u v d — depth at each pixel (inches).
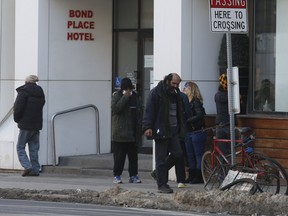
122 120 1524.4
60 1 1812.3
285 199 1195.3
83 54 1852.9
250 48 1587.1
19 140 1708.9
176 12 1567.4
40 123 1715.1
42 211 1194.0
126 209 1230.9
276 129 1475.1
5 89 1939.0
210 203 1231.5
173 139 1382.9
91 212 1185.4
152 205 1254.3
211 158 1424.7
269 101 1563.7
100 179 1644.9
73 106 1836.9
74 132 1841.8
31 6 1785.2
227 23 1302.9
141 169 1696.6
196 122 1512.1
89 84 1862.7
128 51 1891.0
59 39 1814.7
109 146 1892.2
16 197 1373.0
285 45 1544.0
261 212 1186.0
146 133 1365.7
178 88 1403.8
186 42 1572.3
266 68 1569.9
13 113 1760.6
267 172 1261.1
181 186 1455.5
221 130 1448.1
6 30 1943.9
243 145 1339.8
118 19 1902.1
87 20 1856.5
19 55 1803.6
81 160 1790.1
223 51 1603.1
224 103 1461.6
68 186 1508.4
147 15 1867.6
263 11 1571.1
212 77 1615.4
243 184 1261.1
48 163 1796.3
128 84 1524.4
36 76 1718.8
